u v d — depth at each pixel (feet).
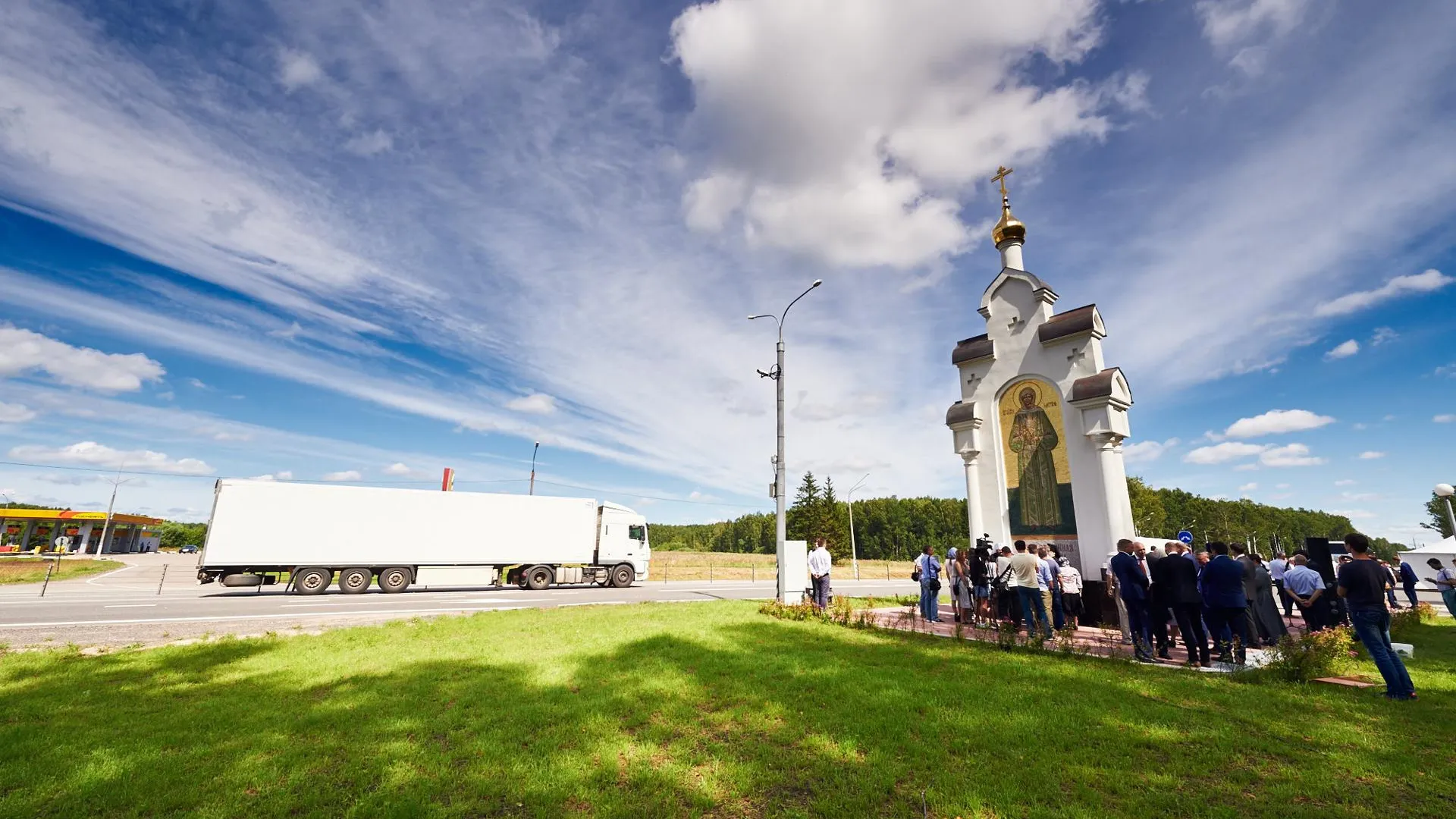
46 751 15.90
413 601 56.85
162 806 12.83
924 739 17.34
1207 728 18.07
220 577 63.41
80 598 58.75
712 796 13.57
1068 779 14.75
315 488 66.74
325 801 13.24
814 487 209.46
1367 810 13.10
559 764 15.12
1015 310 47.37
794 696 21.61
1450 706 20.49
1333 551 65.92
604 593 72.33
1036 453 44.50
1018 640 32.55
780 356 54.70
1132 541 31.58
